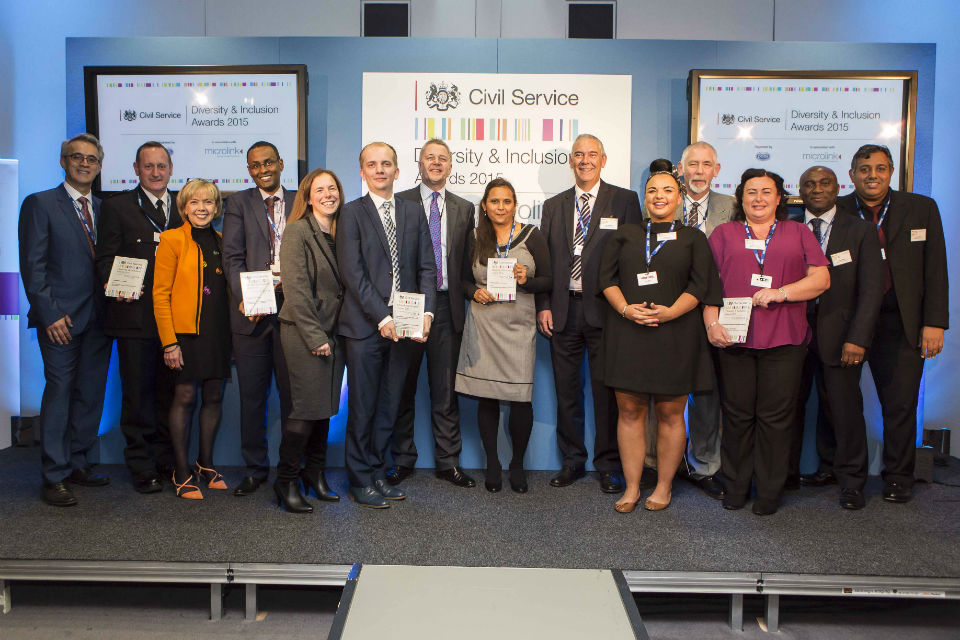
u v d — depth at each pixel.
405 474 3.65
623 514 3.10
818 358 3.38
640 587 2.51
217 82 3.82
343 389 3.89
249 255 3.32
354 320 3.07
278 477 3.12
